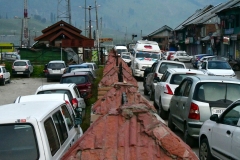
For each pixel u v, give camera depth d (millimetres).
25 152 5555
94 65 34281
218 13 63969
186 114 10516
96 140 4602
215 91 10281
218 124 8328
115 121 4969
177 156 4336
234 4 59375
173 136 4590
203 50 80062
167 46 117562
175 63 21031
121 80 12148
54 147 6113
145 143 4512
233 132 7547
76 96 14047
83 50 53406
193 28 86000
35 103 7203
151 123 4785
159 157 4352
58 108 7180
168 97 14602
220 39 64500
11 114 5926
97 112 8227
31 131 5648
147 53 33656
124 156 4371
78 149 4500
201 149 9156
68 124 7965
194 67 53188
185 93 11266
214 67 28609
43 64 46938
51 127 6254
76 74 19047
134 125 4840
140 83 30297
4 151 5559
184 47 100875
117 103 8391
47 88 13820
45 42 55625
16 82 36031
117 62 21672
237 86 10328
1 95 26844
